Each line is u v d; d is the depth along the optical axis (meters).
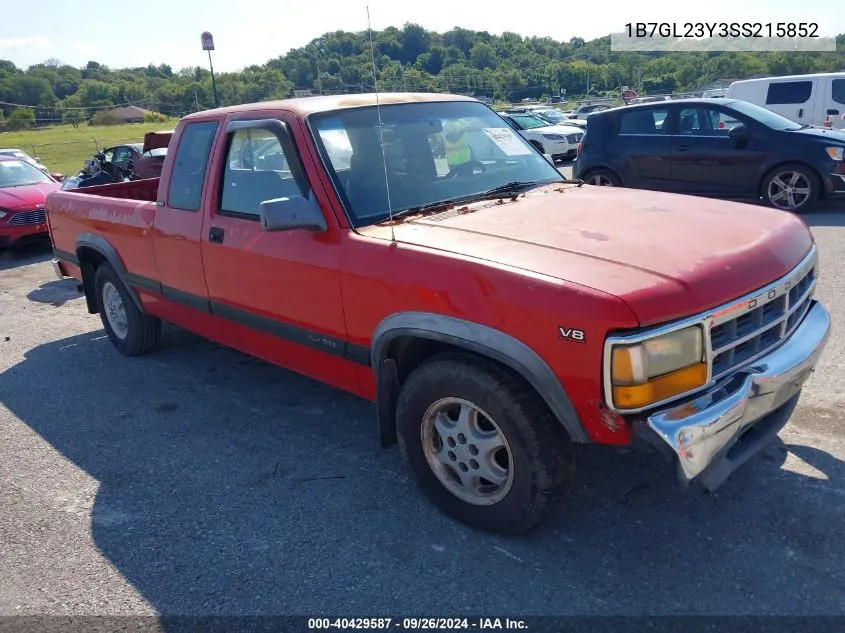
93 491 3.79
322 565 3.03
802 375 2.97
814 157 9.41
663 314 2.47
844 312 5.54
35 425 4.69
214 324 4.58
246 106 4.16
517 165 4.32
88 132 63.59
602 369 2.48
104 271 5.68
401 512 3.38
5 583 3.07
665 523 3.13
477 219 3.39
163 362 5.72
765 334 2.93
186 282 4.59
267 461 3.97
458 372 2.92
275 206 3.26
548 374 2.62
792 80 14.41
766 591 2.68
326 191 3.48
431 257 2.97
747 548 2.93
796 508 3.16
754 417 2.78
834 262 7.00
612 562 2.90
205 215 4.27
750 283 2.74
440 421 3.19
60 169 29.31
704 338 2.56
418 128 4.04
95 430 4.54
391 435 3.48
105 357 5.98
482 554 3.02
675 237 2.99
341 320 3.44
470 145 4.20
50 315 7.61
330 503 3.50
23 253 11.61
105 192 6.41
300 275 3.58
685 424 2.48
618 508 3.26
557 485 2.86
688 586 2.74
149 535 3.35
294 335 3.79
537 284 2.62
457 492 3.19
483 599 2.75
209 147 4.29
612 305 2.44
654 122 10.78
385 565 3.00
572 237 3.01
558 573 2.87
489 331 2.75
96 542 3.32
